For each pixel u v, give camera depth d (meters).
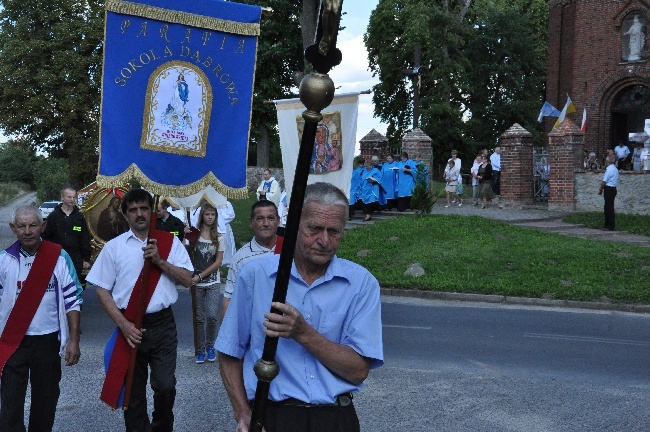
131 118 5.11
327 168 7.62
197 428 5.98
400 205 21.81
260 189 19.81
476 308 12.16
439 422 6.18
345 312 2.95
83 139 37.97
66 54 37.22
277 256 3.07
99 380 7.39
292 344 2.93
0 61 38.31
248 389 2.94
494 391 7.14
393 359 8.42
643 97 30.23
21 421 4.95
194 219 10.27
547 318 11.22
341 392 2.89
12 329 4.92
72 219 9.92
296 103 7.58
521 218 20.52
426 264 14.91
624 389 7.29
